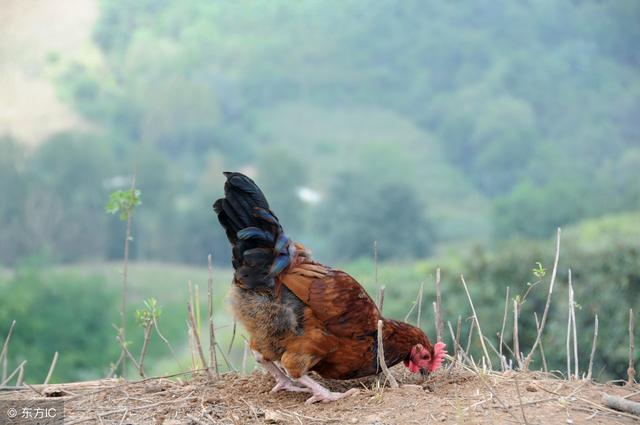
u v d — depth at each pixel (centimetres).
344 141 9044
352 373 627
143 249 5678
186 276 5059
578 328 1432
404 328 651
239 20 10669
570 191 5459
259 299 601
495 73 9269
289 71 10375
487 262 1678
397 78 10662
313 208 6875
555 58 9400
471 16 10875
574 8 10125
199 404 600
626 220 3102
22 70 4284
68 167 5062
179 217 5891
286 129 9294
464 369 684
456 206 7312
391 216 6081
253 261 596
